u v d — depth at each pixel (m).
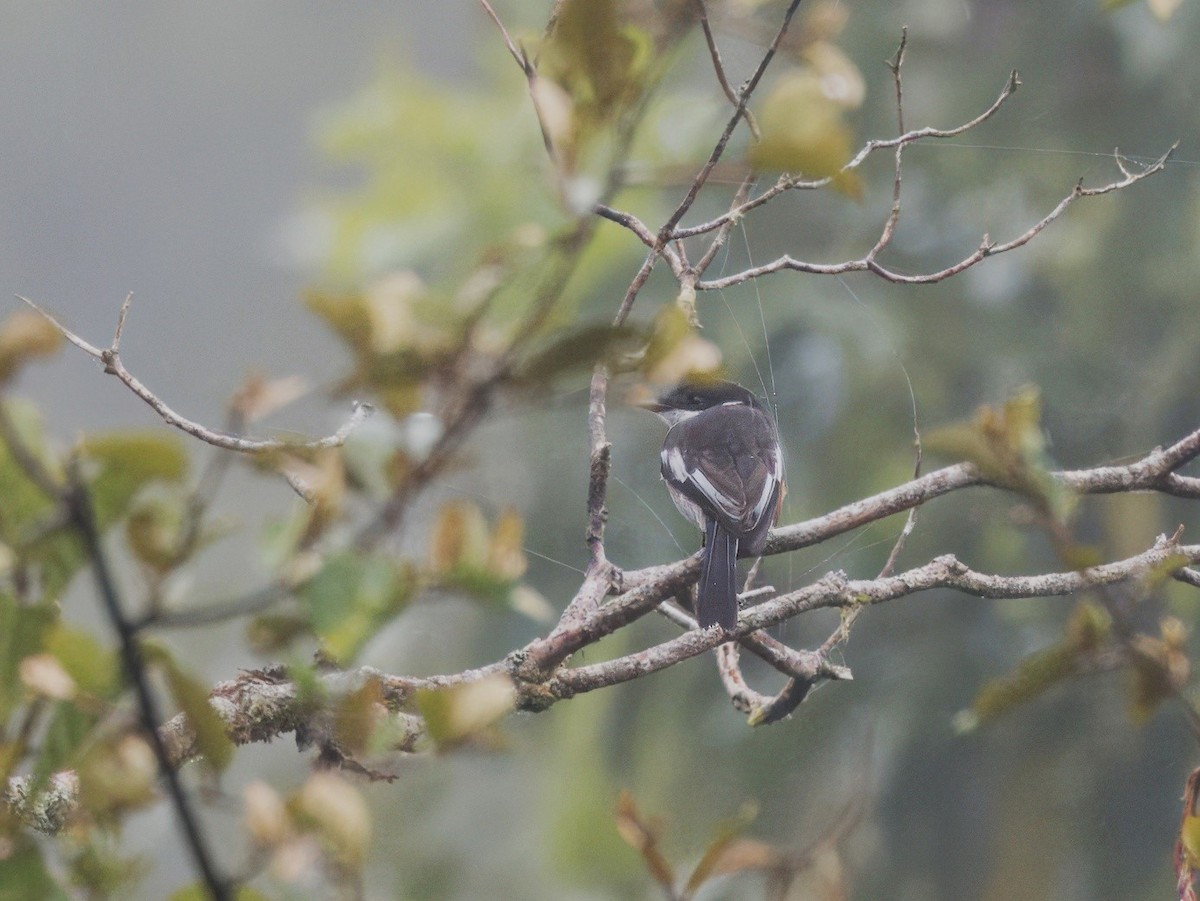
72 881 2.87
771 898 3.09
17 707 2.75
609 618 5.06
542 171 2.64
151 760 2.74
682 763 13.17
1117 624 3.34
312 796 2.71
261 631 2.67
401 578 2.65
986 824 12.96
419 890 13.16
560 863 13.09
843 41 13.69
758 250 13.48
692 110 7.21
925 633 13.21
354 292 2.51
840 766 13.00
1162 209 12.92
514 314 2.54
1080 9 13.59
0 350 2.48
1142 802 12.59
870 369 13.20
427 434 2.60
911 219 13.77
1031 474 3.33
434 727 2.89
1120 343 12.91
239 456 2.74
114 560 2.65
